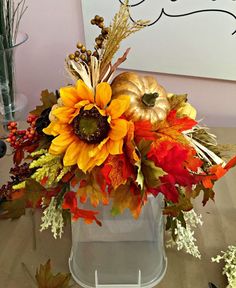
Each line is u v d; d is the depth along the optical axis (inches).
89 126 16.5
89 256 21.2
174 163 16.3
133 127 16.5
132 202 17.1
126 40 31.9
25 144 19.3
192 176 16.8
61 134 16.9
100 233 20.5
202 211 25.5
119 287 21.5
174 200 16.6
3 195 22.7
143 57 32.6
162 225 21.7
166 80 33.8
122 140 16.2
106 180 16.4
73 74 18.9
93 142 16.7
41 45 34.1
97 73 18.3
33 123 19.2
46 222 19.4
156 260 21.6
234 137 31.3
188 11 30.1
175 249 23.1
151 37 31.6
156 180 16.0
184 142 17.7
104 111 16.5
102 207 19.3
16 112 32.6
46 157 17.1
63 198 18.0
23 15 32.8
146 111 17.6
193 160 17.3
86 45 33.1
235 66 31.8
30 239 23.8
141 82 18.3
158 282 21.6
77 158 16.8
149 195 18.6
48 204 18.9
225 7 29.5
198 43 31.4
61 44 33.9
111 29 19.3
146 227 20.3
